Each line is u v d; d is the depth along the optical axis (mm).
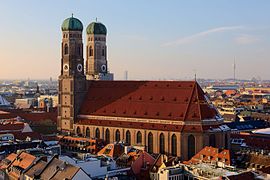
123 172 191375
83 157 199500
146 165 195250
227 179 152625
